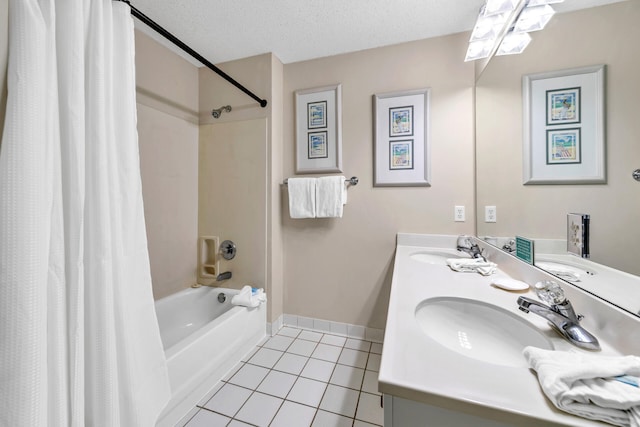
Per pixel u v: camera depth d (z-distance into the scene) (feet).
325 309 6.54
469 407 1.36
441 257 5.18
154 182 5.75
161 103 5.88
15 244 1.86
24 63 1.92
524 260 3.54
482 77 5.02
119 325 2.61
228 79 5.06
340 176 6.05
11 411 1.82
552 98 3.07
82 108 2.31
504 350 2.37
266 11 4.87
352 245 6.30
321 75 6.44
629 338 1.84
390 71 5.90
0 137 1.94
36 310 1.91
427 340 1.93
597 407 1.27
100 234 2.44
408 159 5.77
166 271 6.11
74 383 2.18
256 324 5.92
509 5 3.77
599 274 2.28
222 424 3.72
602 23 2.34
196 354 4.18
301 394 4.29
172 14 4.95
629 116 2.04
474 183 5.38
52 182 2.09
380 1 4.60
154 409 2.95
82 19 2.34
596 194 2.37
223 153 6.73
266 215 6.41
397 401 1.55
